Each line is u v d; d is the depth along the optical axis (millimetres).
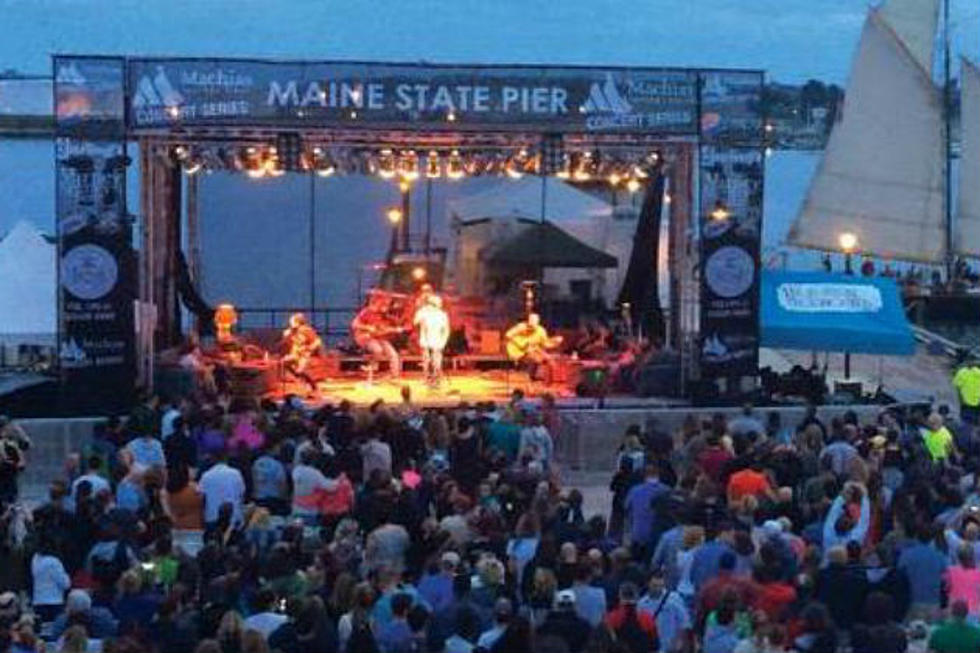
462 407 36781
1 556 21375
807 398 40344
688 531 19719
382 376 44781
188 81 37438
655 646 16844
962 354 53562
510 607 16266
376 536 20422
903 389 48625
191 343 41156
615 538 25156
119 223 37062
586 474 36781
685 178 42625
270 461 25891
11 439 29641
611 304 50500
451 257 51688
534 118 38781
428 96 38469
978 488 24203
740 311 39531
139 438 28016
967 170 78312
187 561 19078
